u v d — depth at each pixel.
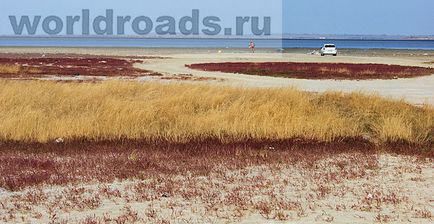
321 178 10.88
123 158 12.86
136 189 9.83
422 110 18.97
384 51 105.12
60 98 18.28
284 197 9.27
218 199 9.12
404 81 35.31
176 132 15.66
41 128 15.31
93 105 17.59
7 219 7.96
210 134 15.74
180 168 11.73
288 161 12.67
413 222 7.80
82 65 50.62
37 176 10.79
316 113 17.33
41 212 8.35
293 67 47.84
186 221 7.83
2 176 10.86
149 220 7.87
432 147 14.82
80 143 14.80
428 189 9.93
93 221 7.82
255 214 8.21
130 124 15.91
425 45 170.00
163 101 17.77
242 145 14.68
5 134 15.12
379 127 16.30
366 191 9.70
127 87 20.42
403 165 12.41
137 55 79.75
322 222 7.78
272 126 15.84
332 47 79.62
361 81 35.09
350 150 14.29
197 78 35.59
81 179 10.66
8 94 18.19
